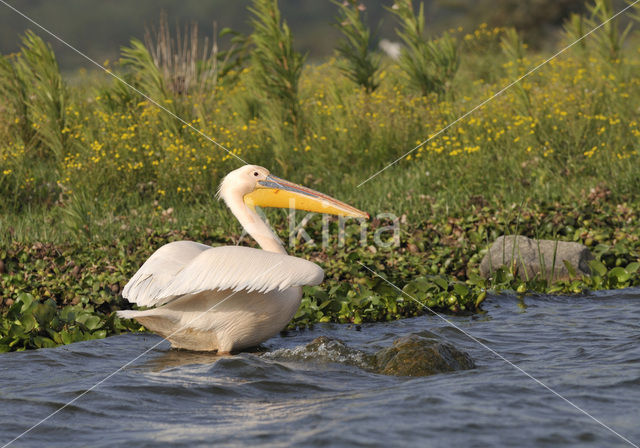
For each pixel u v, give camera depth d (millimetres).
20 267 11195
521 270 11609
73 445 5156
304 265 7605
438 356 6992
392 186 16297
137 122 18562
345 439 5098
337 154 18156
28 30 18641
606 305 9875
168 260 7867
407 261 11875
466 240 12891
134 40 19375
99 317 9102
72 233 13062
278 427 5410
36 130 18797
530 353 7574
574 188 15281
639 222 13273
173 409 5945
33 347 8414
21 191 15852
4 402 6098
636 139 17203
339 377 6863
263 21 19719
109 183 16344
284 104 19719
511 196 15055
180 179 16344
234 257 7539
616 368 6750
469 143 17453
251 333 8039
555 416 5520
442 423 5387
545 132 17547
